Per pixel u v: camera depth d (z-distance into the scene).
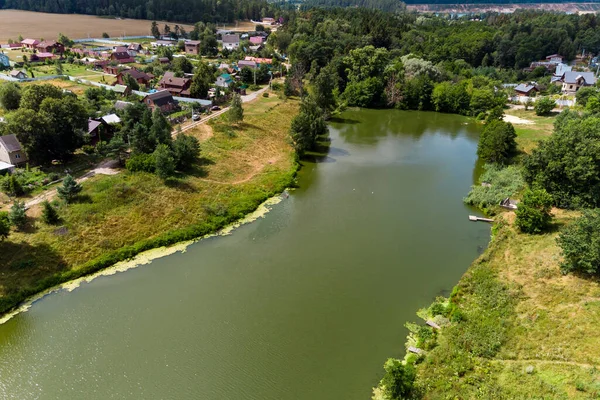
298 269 50.59
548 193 60.16
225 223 60.22
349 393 34.62
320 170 79.62
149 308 43.78
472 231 59.38
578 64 169.38
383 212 64.44
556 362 33.62
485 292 43.66
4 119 80.44
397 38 170.75
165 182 65.38
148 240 54.75
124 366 36.97
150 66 138.88
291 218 62.31
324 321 42.44
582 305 39.09
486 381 32.81
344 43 155.88
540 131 95.88
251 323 42.06
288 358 38.00
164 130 73.19
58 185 62.19
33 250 49.22
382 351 38.78
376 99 129.75
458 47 166.50
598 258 41.28
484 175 75.50
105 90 107.00
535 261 47.41
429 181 75.75
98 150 73.25
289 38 181.00
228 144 84.44
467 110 122.31
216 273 49.66
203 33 192.62
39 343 39.25
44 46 158.50
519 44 164.00
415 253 54.09
